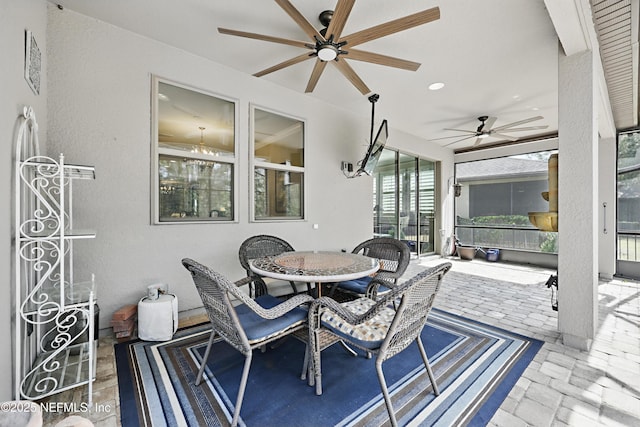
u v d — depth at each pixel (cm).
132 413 153
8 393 143
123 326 236
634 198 490
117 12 236
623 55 274
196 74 300
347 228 463
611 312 322
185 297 295
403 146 583
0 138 136
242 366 202
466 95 395
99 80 247
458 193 707
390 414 141
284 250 305
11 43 151
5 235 140
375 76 340
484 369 200
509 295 387
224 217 328
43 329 207
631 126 485
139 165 267
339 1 171
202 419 149
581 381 187
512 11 225
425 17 180
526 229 634
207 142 313
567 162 236
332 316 179
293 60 239
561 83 239
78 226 239
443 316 306
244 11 231
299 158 404
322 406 161
